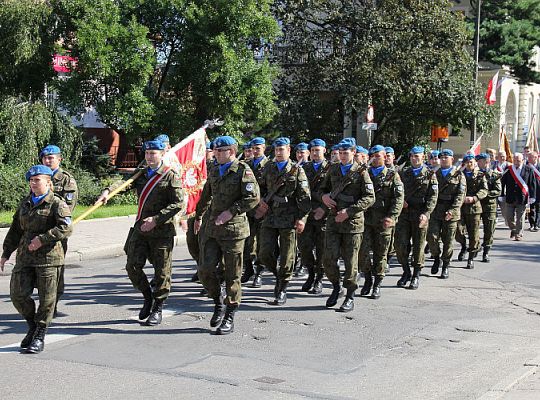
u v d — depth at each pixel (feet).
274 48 88.79
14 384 18.94
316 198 30.91
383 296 32.60
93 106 73.56
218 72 72.08
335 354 22.65
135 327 25.62
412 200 34.68
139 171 26.25
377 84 80.79
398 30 83.46
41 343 22.11
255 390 18.80
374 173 31.76
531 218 63.05
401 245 35.06
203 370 20.51
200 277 25.25
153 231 25.49
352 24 85.66
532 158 56.80
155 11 72.59
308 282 33.37
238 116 76.48
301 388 19.10
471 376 20.53
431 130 99.86
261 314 28.17
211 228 25.02
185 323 26.43
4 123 67.00
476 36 87.45
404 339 24.75
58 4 70.54
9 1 68.95
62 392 18.34
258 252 30.81
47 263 21.93
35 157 66.64
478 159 43.93
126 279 35.83
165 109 74.08
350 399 18.26
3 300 30.19
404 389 19.21
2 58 70.79
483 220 44.04
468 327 26.68
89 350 22.41
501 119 128.98
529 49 113.50
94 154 78.54
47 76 74.18
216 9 72.64
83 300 30.32
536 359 22.22
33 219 21.75
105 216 60.59
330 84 85.40
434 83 82.38
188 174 36.29
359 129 109.19
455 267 41.96
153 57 70.54
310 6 85.71
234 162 24.90
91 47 67.31
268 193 30.14
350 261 28.91
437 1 85.25
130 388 18.75
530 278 38.34
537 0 114.42
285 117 87.66
